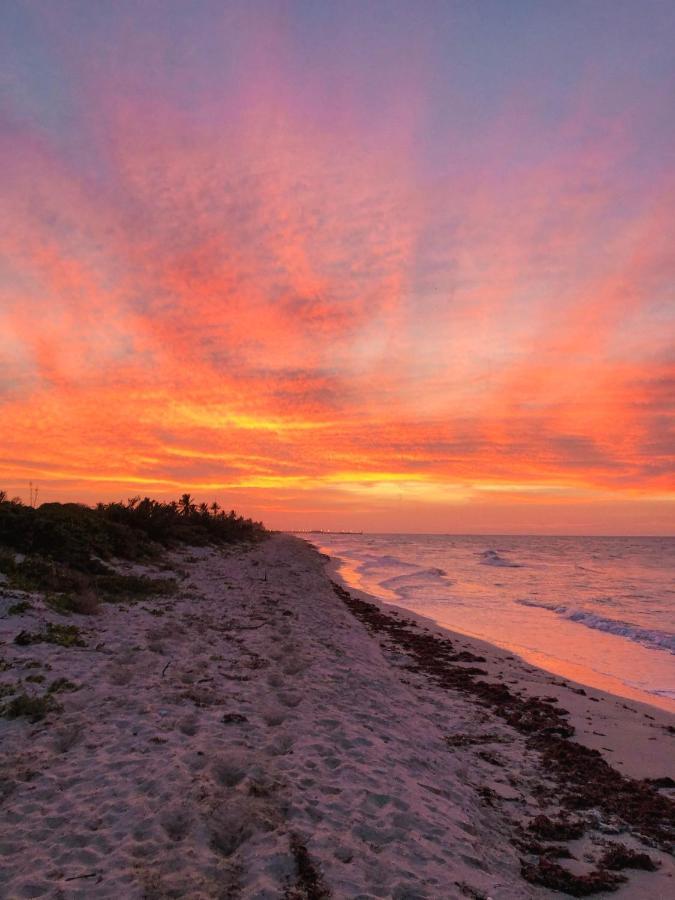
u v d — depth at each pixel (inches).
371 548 3799.2
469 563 2177.7
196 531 1545.3
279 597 771.4
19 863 151.8
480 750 297.7
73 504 1081.4
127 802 182.9
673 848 201.5
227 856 160.2
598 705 401.4
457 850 177.6
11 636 362.9
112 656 359.3
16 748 223.8
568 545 4963.1
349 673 402.3
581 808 232.1
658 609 920.3
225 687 321.1
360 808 194.4
